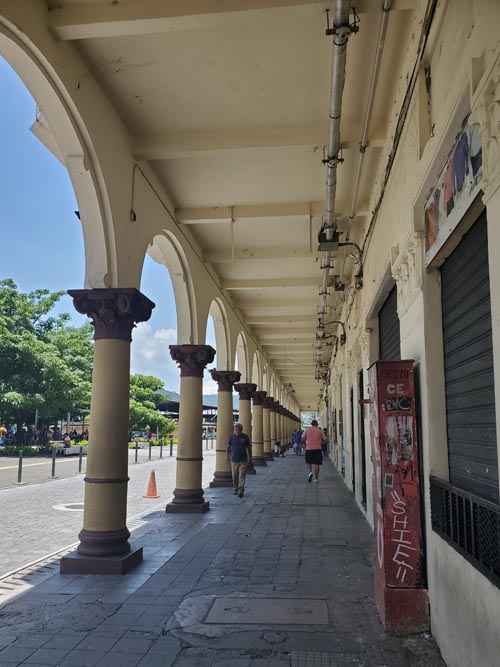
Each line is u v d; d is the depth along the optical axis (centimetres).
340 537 802
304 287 1445
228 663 384
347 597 521
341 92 504
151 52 566
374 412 479
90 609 495
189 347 1072
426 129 433
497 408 259
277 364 3141
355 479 1189
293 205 938
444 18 371
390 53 536
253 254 1169
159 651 404
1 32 460
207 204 941
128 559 629
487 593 286
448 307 413
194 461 1062
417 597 432
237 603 507
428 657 386
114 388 667
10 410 3008
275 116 679
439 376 423
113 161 662
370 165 762
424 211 446
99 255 660
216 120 689
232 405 1543
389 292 720
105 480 648
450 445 407
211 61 578
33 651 405
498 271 259
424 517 439
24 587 565
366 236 843
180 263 1029
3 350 2948
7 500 1278
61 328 3481
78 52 566
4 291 3212
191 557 685
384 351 788
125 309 662
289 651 401
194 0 486
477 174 303
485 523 290
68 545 793
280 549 727
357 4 456
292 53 561
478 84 286
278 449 3095
